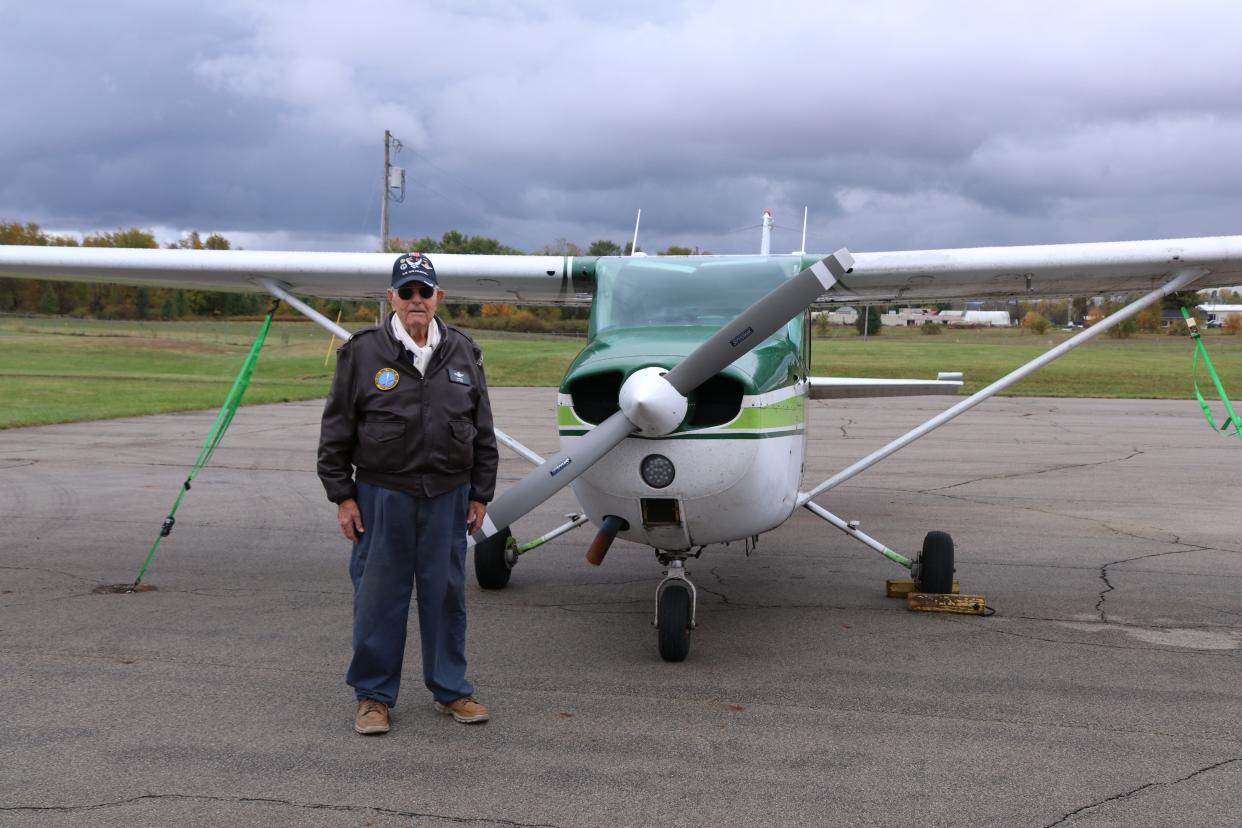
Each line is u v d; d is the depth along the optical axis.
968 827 2.81
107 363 33.62
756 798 3.00
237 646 4.54
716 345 4.09
